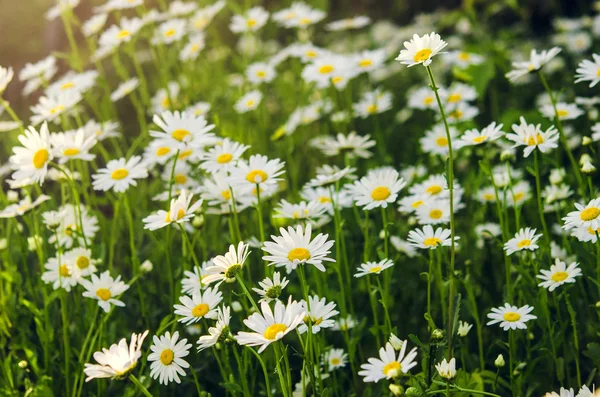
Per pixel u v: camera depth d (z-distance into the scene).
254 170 1.29
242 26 2.02
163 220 1.22
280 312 1.09
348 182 1.60
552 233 1.52
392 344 1.16
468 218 1.59
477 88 1.91
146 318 1.39
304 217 1.35
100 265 1.46
